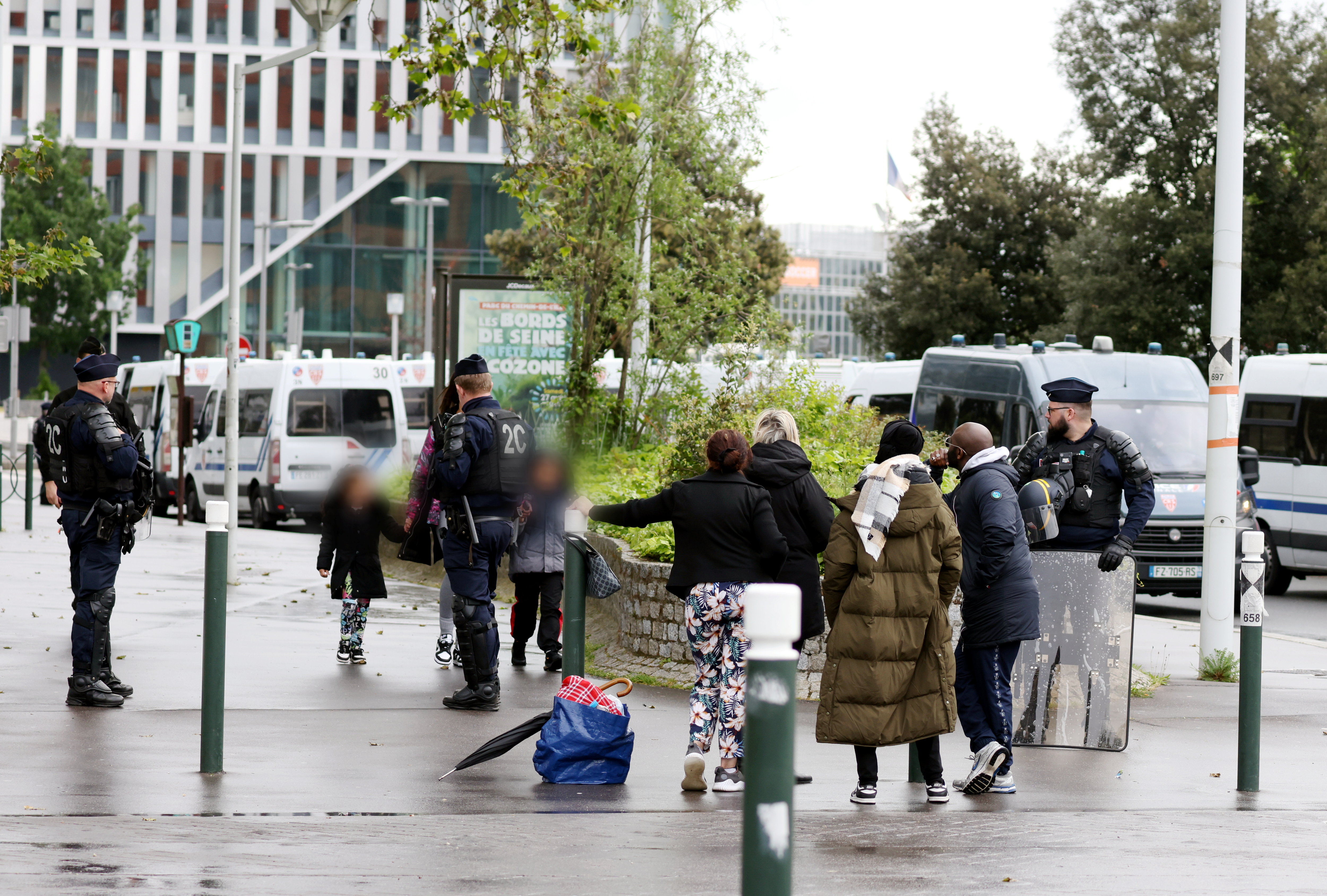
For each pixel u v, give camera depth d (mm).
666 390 30000
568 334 29578
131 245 109875
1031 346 30812
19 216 100750
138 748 12109
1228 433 18500
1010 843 9555
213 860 8531
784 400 22281
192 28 109875
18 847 8742
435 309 29281
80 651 13969
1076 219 69250
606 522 11750
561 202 29422
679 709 15000
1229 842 9711
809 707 15250
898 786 11852
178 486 40625
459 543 14453
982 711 11664
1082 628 13781
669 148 29938
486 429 14367
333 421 41406
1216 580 18531
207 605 11266
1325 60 54938
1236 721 15141
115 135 109750
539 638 17344
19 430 82125
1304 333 54594
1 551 30141
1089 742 13695
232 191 24812
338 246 109188
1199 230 56219
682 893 7996
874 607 10828
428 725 13586
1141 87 56469
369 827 9609
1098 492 13914
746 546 11250
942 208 71062
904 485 10852
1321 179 54438
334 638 19312
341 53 109188
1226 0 18594
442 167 109875
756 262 31156
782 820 4473
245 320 109312
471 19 17266
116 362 14273
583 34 17281
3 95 109688
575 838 9398
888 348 72000
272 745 12430
